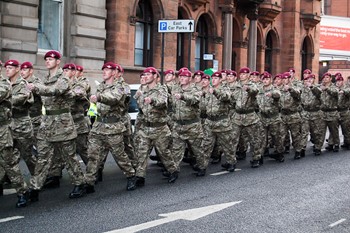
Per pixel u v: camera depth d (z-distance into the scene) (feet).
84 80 33.60
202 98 36.27
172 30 50.14
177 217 23.81
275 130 42.19
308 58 119.55
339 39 122.42
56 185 30.19
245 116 38.45
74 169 27.14
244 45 96.37
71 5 60.34
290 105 43.75
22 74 28.37
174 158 33.27
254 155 39.37
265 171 37.45
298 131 44.39
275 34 108.99
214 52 88.07
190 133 33.42
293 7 110.63
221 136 36.29
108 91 27.66
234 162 37.24
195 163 37.88
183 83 33.09
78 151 32.73
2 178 26.13
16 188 25.08
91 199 27.17
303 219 24.07
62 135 26.16
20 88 26.25
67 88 25.67
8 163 24.58
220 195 28.73
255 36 95.50
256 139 39.14
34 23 55.11
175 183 32.14
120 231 21.42
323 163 42.01
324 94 48.44
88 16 61.72
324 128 47.47
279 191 30.14
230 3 86.53
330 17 121.49
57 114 26.17
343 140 58.08
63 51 59.88
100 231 21.38
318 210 25.86
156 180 33.19
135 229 21.75
